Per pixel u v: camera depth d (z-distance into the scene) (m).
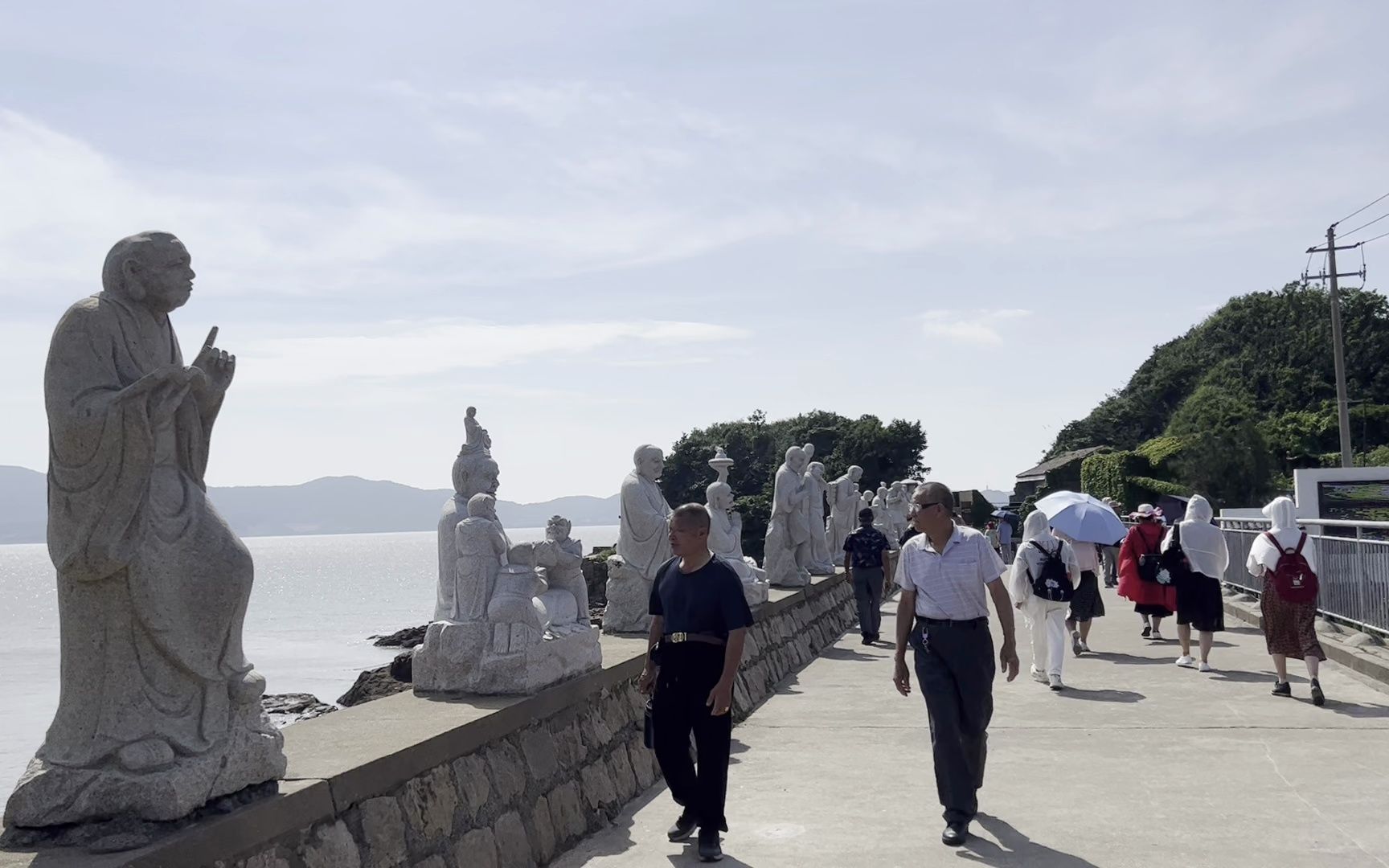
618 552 10.43
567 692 7.03
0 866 3.57
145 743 3.92
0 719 20.45
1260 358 65.81
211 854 3.84
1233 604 19.56
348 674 28.30
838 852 6.39
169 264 4.25
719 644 6.38
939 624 6.63
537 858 6.11
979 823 6.94
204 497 4.29
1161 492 47.16
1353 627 14.27
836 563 23.73
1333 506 23.89
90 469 3.94
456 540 7.01
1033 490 61.88
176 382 4.09
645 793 7.91
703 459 59.34
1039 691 11.84
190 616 4.07
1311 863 6.03
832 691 12.45
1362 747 8.82
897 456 60.78
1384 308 63.41
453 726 5.63
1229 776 8.00
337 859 4.49
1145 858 6.16
